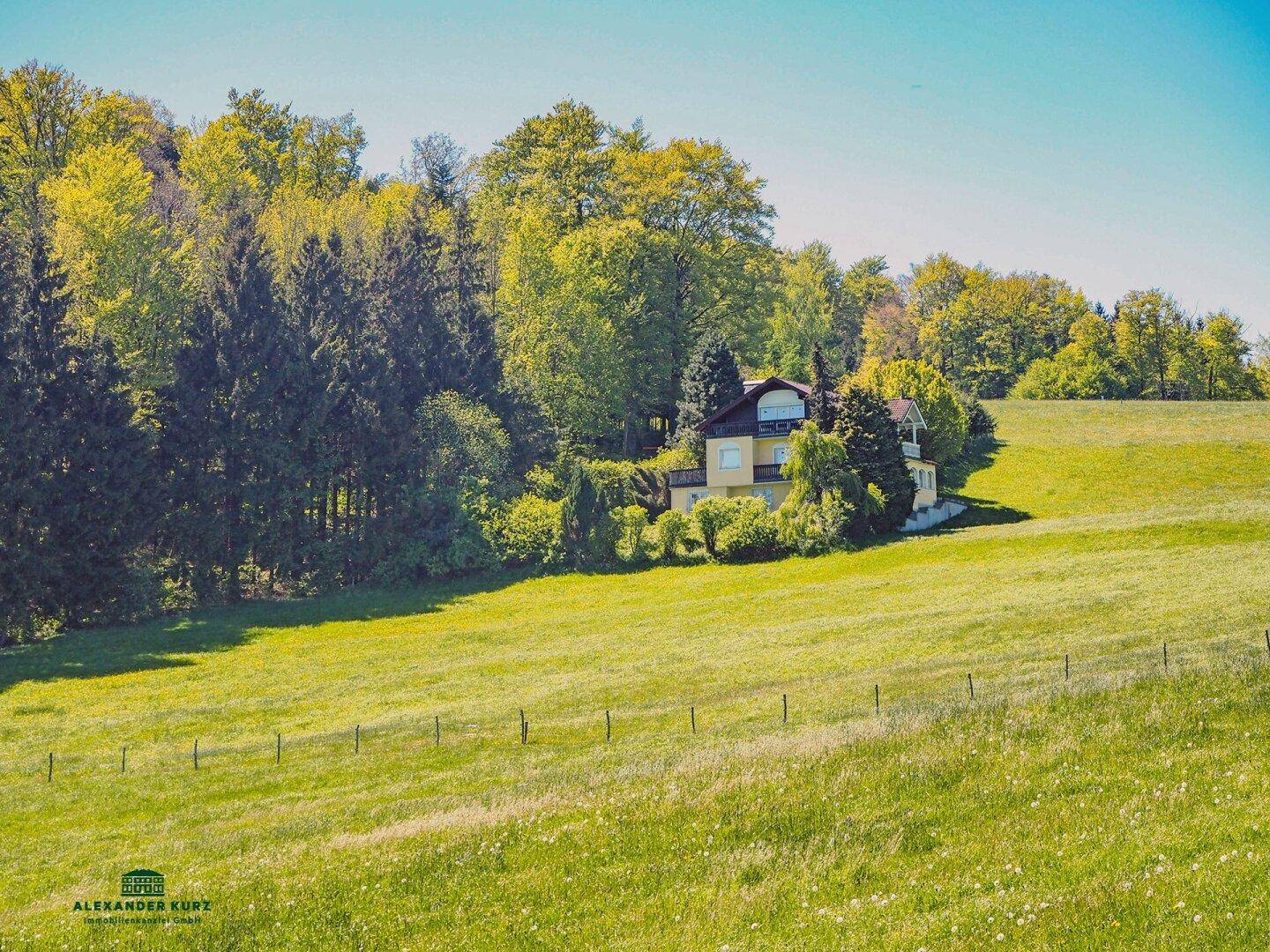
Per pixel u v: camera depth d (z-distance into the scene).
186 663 55.38
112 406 69.81
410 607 68.81
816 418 82.19
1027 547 63.00
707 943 16.11
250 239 82.19
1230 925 14.17
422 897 19.30
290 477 78.31
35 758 39.16
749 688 40.38
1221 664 28.52
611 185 116.62
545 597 68.50
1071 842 17.55
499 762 33.00
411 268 96.25
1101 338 167.75
